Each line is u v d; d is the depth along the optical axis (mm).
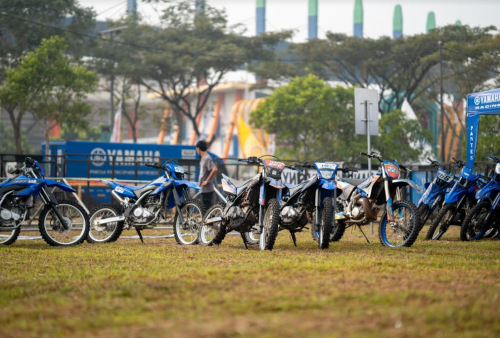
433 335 5738
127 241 16172
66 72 44469
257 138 86312
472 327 6035
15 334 6031
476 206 15945
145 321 6355
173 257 11914
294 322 6203
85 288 8305
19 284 8758
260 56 69062
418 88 69438
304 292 7754
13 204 14109
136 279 8977
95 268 10297
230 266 10234
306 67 69812
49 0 49094
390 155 54125
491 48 55188
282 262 10484
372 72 65250
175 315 6625
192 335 5762
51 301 7496
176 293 7875
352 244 14867
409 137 54688
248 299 7320
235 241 16141
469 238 16391
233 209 13469
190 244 14930
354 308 6781
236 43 67062
